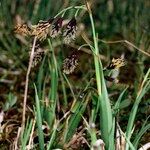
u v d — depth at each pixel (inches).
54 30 14.4
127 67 25.4
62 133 17.0
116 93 21.7
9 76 25.2
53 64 18.2
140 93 15.9
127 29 29.4
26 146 16.6
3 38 27.7
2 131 18.9
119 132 16.3
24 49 25.9
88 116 20.1
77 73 25.7
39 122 15.4
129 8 29.7
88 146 17.4
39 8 27.3
